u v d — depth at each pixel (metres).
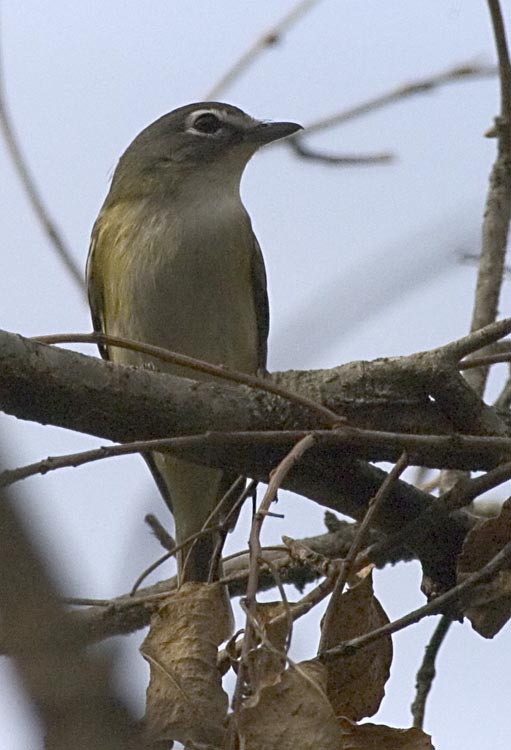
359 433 6.22
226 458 7.45
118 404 6.85
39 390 6.62
